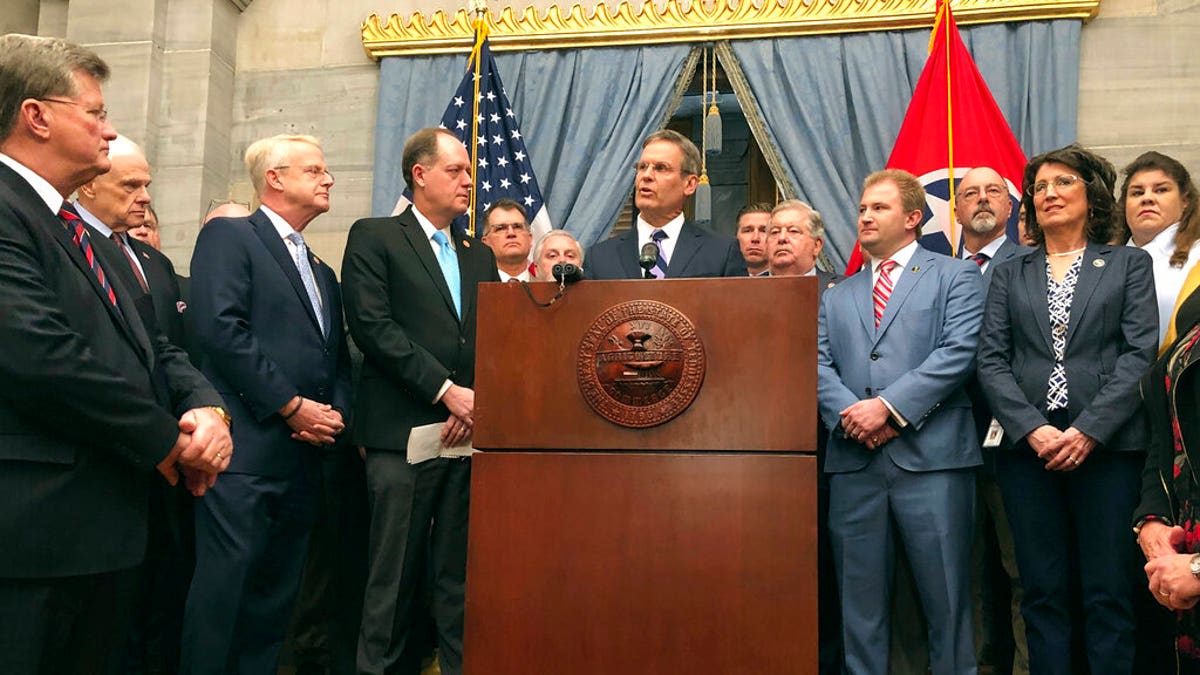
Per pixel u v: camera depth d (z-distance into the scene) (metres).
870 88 5.86
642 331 2.55
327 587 4.22
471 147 5.87
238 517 3.31
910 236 3.64
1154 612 3.29
